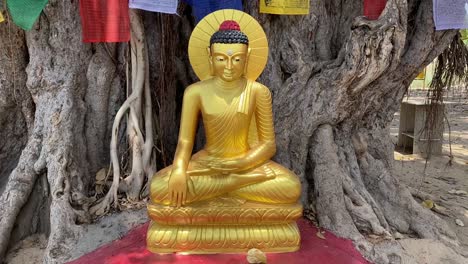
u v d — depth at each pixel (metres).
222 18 2.24
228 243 2.02
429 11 2.42
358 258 2.10
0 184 2.72
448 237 2.45
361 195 2.45
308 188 2.56
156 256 2.00
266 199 2.04
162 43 2.67
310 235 2.25
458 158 4.70
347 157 2.60
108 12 2.32
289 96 2.55
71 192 2.40
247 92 2.16
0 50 2.56
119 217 2.38
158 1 2.24
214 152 2.19
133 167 2.56
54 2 2.47
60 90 2.52
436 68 2.90
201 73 2.30
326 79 2.45
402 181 3.80
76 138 2.56
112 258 2.01
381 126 2.75
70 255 2.15
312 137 2.54
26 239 2.47
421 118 4.71
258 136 2.22
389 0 2.20
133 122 2.58
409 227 2.50
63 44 2.53
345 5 2.73
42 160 2.43
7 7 2.46
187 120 2.17
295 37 2.60
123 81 2.74
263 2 2.42
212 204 2.03
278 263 1.95
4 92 2.63
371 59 2.22
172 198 2.00
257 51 2.25
